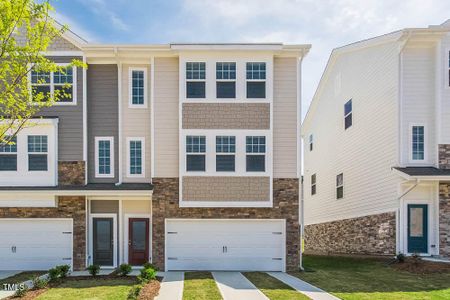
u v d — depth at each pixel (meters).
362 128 18.42
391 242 15.77
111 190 14.65
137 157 15.81
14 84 10.88
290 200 15.12
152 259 14.97
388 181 16.05
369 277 12.86
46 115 15.40
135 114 15.82
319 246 24.50
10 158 15.23
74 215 15.13
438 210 14.94
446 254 14.84
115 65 15.84
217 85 15.16
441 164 15.18
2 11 9.89
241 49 15.02
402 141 15.45
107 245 15.45
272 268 15.03
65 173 15.38
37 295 10.33
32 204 14.82
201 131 15.02
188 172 14.95
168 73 15.44
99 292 10.65
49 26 11.11
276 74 15.44
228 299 9.94
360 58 18.72
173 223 15.12
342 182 20.77
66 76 15.49
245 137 15.05
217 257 15.08
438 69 15.37
